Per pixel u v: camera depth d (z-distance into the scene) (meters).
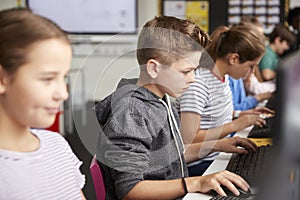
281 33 3.86
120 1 4.91
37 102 0.89
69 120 3.82
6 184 0.95
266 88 3.47
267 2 4.75
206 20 4.86
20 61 0.88
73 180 1.10
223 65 2.14
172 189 1.33
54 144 1.10
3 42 0.89
